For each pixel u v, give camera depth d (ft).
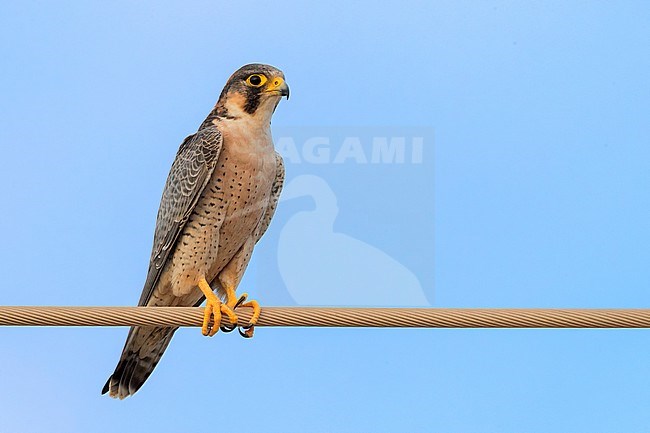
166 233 37.37
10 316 29.27
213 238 37.11
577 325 28.96
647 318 28.68
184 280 37.32
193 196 36.58
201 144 36.70
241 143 36.65
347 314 30.14
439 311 29.25
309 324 30.63
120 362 38.63
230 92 37.27
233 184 36.78
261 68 36.91
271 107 37.04
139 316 30.94
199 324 33.55
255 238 38.11
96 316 29.99
